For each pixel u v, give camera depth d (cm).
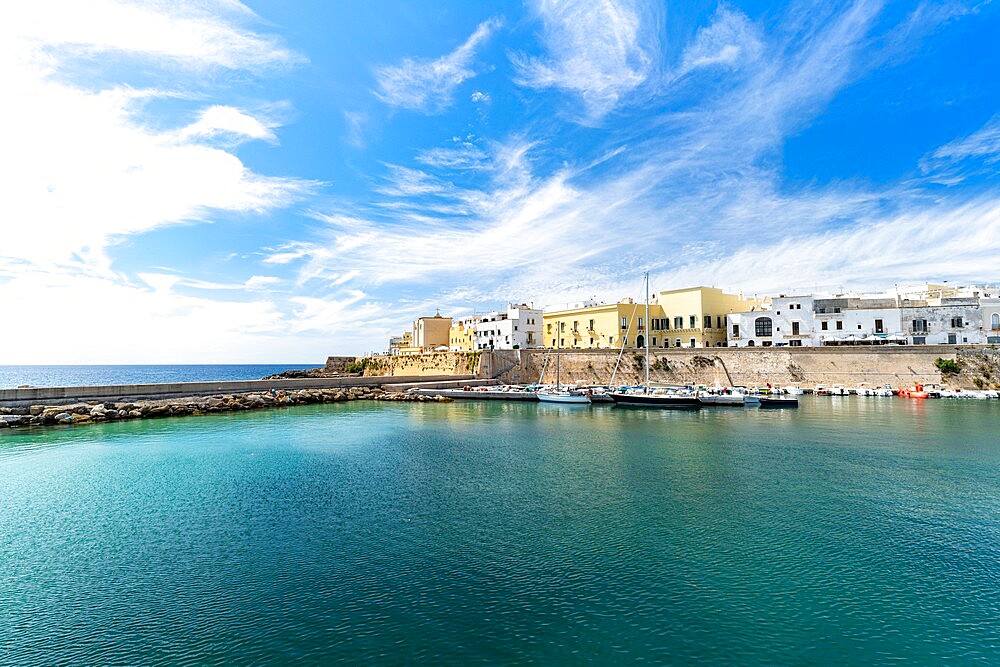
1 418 4716
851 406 6000
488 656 1296
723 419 5194
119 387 5781
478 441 4075
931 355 7044
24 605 1548
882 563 1786
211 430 4662
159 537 2047
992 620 1449
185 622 1450
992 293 9200
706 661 1277
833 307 8481
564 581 1672
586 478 2878
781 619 1456
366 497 2545
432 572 1731
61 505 2447
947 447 3650
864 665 1266
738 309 10106
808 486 2694
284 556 1862
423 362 10219
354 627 1420
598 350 8750
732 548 1911
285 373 11312
